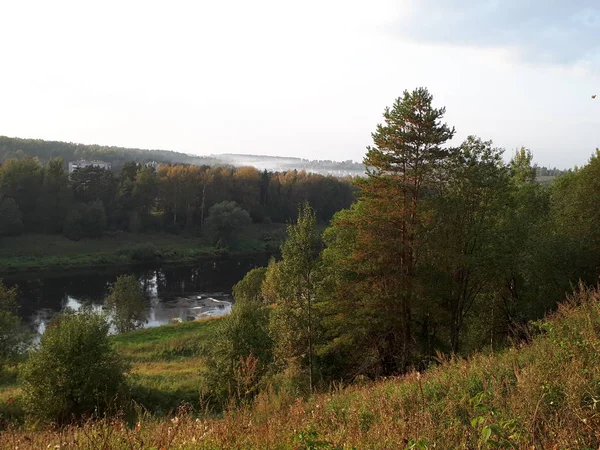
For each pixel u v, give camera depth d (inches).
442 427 221.5
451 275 802.2
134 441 203.6
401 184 748.6
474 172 791.7
